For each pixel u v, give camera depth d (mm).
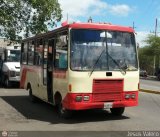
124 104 12305
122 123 11852
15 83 24734
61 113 12758
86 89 11781
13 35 30078
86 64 11898
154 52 77875
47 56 14211
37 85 15875
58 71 12789
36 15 30047
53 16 30344
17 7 29047
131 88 12438
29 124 11758
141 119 12617
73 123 11914
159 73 53156
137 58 12656
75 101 11703
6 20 28422
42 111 14539
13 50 25484
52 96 13625
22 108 15336
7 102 17219
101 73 11930
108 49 12258
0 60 26625
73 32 12016
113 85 12117
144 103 17266
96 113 13906
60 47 12680
